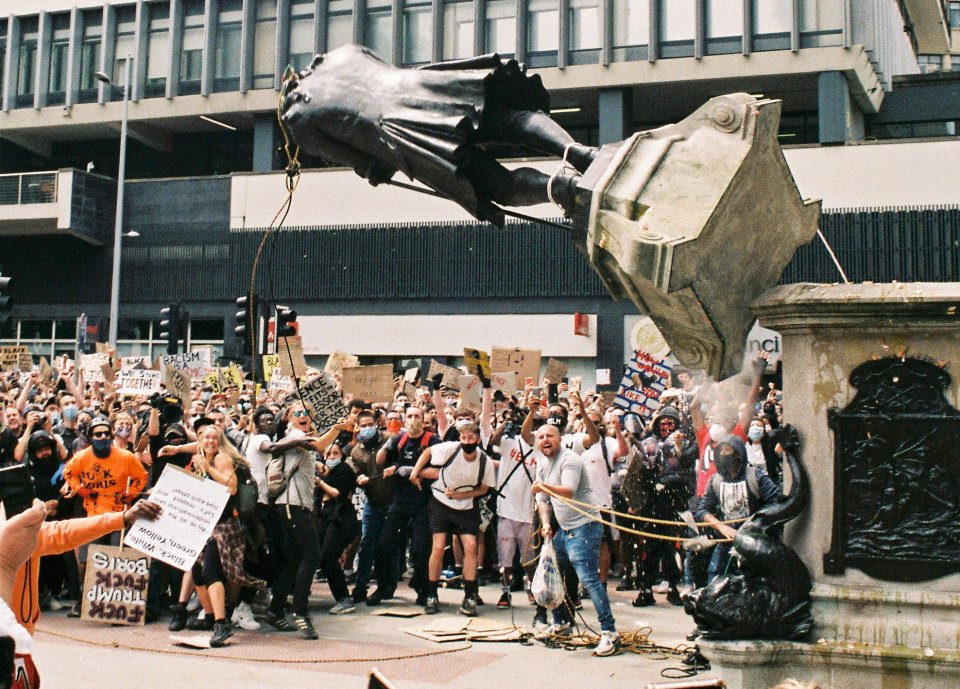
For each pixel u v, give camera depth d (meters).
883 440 4.62
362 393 14.58
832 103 32.53
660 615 10.49
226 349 39.38
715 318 4.57
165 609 10.70
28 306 42.59
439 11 37.03
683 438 10.85
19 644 3.67
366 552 11.17
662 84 34.53
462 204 4.91
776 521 4.75
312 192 38.59
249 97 39.34
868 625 4.57
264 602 10.47
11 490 4.20
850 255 31.42
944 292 4.51
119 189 37.84
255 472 9.78
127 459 10.12
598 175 4.42
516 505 10.89
